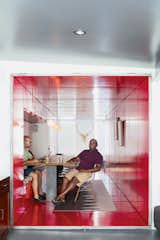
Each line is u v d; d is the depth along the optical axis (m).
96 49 4.05
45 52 4.21
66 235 4.32
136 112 5.49
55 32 3.41
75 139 7.60
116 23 3.12
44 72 4.77
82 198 6.05
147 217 4.66
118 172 7.23
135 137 5.59
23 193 5.23
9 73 4.75
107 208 5.43
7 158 4.69
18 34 3.50
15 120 4.83
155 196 4.66
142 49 4.01
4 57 4.51
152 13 2.86
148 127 4.71
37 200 5.87
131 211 5.29
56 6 2.73
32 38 3.64
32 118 6.26
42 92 6.02
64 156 7.28
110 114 7.52
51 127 7.43
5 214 4.34
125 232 4.49
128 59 4.45
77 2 2.64
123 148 6.87
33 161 5.95
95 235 4.33
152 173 4.67
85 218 4.97
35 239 4.12
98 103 6.97
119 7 2.73
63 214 5.18
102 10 2.80
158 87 4.70
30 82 5.11
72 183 6.14
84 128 7.61
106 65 4.78
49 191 6.05
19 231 4.52
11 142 4.70
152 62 4.57
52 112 7.34
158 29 3.28
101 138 7.66
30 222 4.79
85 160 6.31
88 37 3.57
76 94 6.23
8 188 4.53
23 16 2.97
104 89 5.76
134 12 2.83
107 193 6.36
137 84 5.27
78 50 4.11
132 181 5.71
